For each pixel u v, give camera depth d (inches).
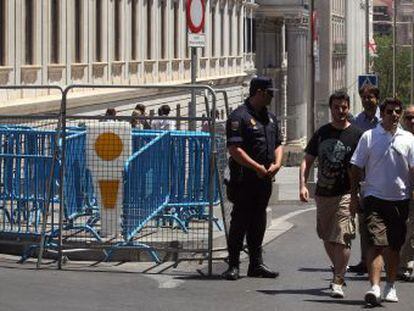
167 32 2242.9
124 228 661.3
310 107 1592.0
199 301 537.0
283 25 3759.8
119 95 1867.6
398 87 4972.9
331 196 548.1
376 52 4692.4
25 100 1459.2
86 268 637.3
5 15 1432.1
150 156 676.1
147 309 513.3
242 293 561.9
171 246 666.2
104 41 1841.8
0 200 679.1
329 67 2383.1
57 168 668.1
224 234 699.4
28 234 669.9
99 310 507.2
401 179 534.0
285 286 586.6
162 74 2207.2
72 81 1684.3
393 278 544.4
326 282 602.5
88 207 686.5
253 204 603.5
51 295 542.3
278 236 839.7
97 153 661.3
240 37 3043.8
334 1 4347.9
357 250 764.6
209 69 2640.3
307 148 558.3
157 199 682.8
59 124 657.0
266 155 596.4
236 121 593.0
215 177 721.0
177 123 743.7
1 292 546.0
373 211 534.0
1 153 680.4
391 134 534.9
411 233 609.9
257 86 592.4
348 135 547.5
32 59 1530.5
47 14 1579.7
